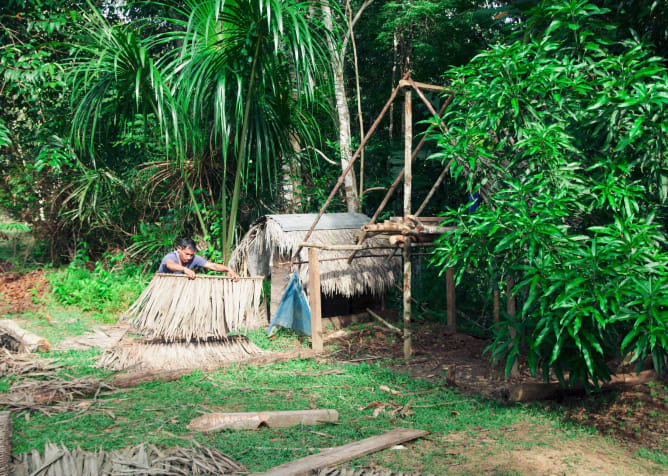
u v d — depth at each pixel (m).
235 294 6.32
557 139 4.24
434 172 11.43
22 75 10.09
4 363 5.60
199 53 7.73
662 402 4.67
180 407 4.59
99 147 11.05
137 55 7.67
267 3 6.82
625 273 3.75
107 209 10.88
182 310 5.99
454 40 12.19
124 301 9.02
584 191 4.34
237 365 5.98
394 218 6.89
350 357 6.59
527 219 4.01
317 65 8.78
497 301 6.93
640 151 4.48
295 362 6.28
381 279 8.02
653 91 4.07
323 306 8.50
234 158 10.31
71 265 10.24
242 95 8.34
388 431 4.07
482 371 5.96
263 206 10.64
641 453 3.71
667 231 5.05
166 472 3.27
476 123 4.91
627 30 5.68
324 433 4.05
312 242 7.57
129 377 5.29
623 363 5.34
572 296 3.86
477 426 4.27
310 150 11.54
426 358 6.55
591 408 4.71
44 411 4.38
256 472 3.33
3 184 11.12
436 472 3.40
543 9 5.18
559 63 4.52
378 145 11.62
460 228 4.78
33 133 11.30
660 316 3.55
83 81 9.24
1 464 3.16
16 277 10.05
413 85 6.46
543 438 4.02
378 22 12.70
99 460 3.34
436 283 10.29
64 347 6.64
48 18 10.96
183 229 10.81
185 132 8.27
